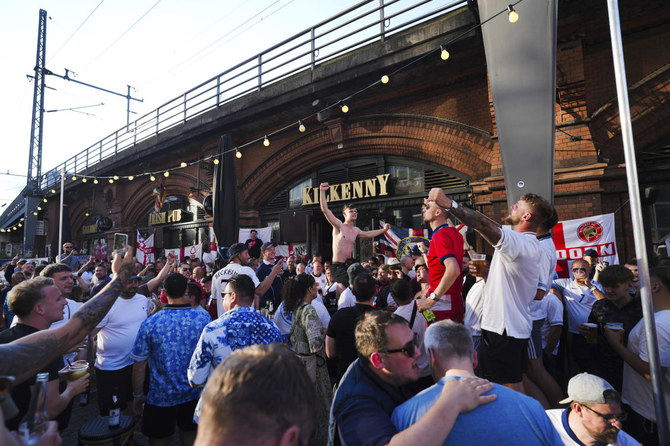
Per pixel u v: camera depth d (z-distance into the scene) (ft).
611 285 9.88
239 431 2.66
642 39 24.97
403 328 5.31
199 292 14.69
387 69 30.60
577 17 24.54
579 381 6.06
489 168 28.96
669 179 24.36
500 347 7.69
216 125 42.68
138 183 59.41
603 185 24.63
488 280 8.13
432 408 4.21
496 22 19.89
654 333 5.31
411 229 31.12
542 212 7.79
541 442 4.11
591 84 26.05
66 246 32.24
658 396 5.25
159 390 9.96
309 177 41.52
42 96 81.66
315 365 12.42
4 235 112.88
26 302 7.89
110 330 12.97
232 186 28.81
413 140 33.04
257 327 9.12
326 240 41.19
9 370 4.68
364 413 4.80
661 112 24.27
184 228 53.47
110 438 9.68
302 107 37.40
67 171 72.18
